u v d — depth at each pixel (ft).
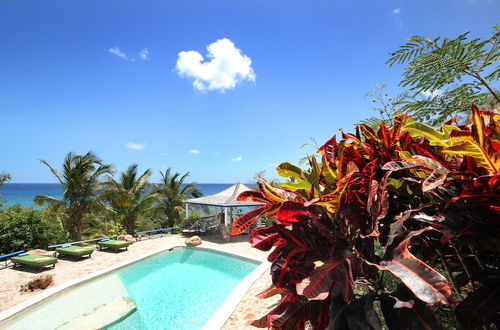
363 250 3.34
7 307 20.15
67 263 31.86
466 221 3.10
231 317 16.62
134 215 58.75
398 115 4.53
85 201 49.78
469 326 2.77
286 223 3.60
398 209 3.93
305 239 3.39
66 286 23.95
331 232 3.48
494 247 2.93
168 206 69.21
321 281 2.78
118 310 20.42
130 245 42.42
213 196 54.80
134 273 29.91
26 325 18.34
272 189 4.09
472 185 2.79
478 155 2.58
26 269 29.35
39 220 40.47
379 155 4.29
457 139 2.63
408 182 3.97
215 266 32.60
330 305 3.37
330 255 3.18
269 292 4.23
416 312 2.78
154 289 25.58
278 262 3.48
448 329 3.81
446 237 2.95
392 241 2.93
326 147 5.00
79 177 48.39
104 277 28.04
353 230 3.43
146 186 64.39
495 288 2.85
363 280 3.52
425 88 7.98
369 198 3.19
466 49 6.90
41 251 35.12
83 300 22.40
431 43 7.91
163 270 31.24
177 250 39.78
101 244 38.01
